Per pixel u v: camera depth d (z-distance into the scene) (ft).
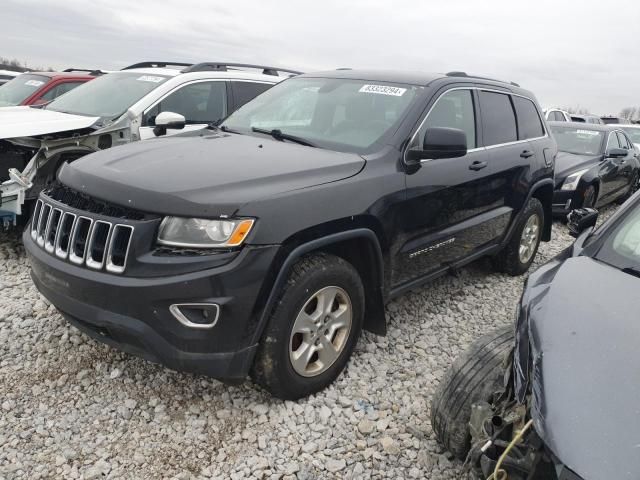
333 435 9.51
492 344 8.84
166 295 8.51
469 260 14.79
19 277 15.07
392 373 11.52
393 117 12.29
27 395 9.99
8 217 16.12
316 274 9.62
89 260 9.15
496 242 15.97
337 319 10.44
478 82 15.16
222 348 8.85
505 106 16.22
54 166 16.90
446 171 12.72
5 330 12.06
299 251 9.29
